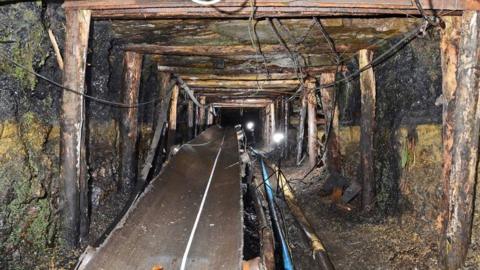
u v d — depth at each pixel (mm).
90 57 5273
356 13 4195
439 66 4855
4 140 3744
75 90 4316
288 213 7234
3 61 3691
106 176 6082
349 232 6039
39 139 4281
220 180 6512
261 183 8086
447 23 4285
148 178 7277
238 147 10516
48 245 4320
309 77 9633
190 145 9711
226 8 4145
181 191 5543
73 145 4344
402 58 5629
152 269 3332
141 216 4258
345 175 8281
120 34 5629
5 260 3756
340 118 8547
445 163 4367
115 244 3523
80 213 4535
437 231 4766
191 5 4039
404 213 5680
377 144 6652
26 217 4035
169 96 9109
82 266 3137
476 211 4492
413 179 5477
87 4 4199
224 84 10750
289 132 13859
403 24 5027
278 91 12258
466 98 4059
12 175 3814
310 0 3969
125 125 6496
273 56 7199
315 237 5625
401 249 5117
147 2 4109
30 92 4164
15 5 3668
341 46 6297
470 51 4020
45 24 4199
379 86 6504
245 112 27562
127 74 6426
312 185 9234
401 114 5781
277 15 4297
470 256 4293
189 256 3561
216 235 4020
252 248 5746
